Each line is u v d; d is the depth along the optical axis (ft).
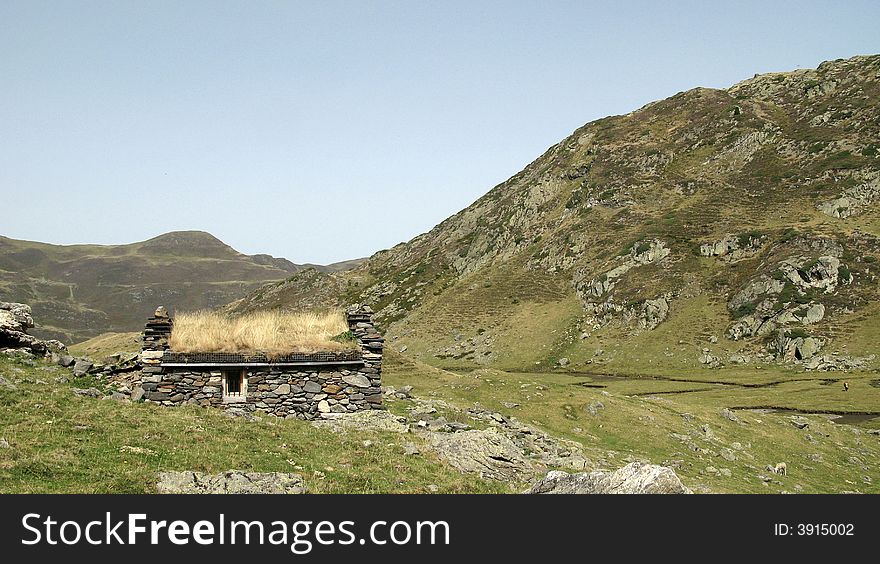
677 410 161.07
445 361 479.41
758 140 636.89
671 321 452.76
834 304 418.10
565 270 560.61
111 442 65.98
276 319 98.58
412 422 93.09
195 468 63.46
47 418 69.00
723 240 506.07
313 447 75.15
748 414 172.04
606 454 116.98
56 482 55.88
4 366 84.02
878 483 138.62
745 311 432.66
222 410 86.07
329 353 91.20
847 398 258.37
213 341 90.74
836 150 580.71
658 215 579.48
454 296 581.53
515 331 492.95
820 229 483.92
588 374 396.98
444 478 70.54
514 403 145.89
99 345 167.73
